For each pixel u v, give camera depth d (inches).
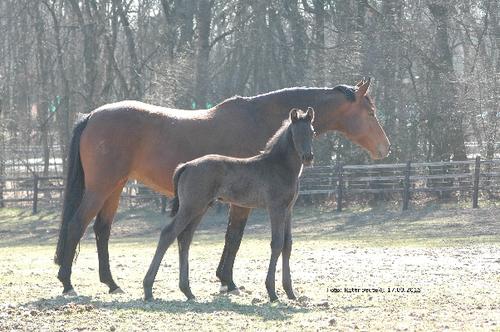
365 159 1262.3
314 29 1363.2
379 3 1370.6
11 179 1387.8
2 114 1587.1
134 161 465.7
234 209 458.6
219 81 1403.8
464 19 1259.2
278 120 476.7
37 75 1635.1
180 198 413.4
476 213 1027.9
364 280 514.6
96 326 350.6
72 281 523.5
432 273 548.7
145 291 419.2
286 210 417.7
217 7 1493.6
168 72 1344.7
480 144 1220.5
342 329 339.6
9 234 1189.7
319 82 1250.0
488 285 483.2
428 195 1207.6
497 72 1207.6
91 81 1512.1
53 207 1384.1
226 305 403.5
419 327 341.7
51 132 1615.4
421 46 1250.0
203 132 466.0
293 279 522.9
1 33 1630.2
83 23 1504.7
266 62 1363.2
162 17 1582.2
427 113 1226.0
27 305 406.9
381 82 1228.5
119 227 1194.0
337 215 1127.6
